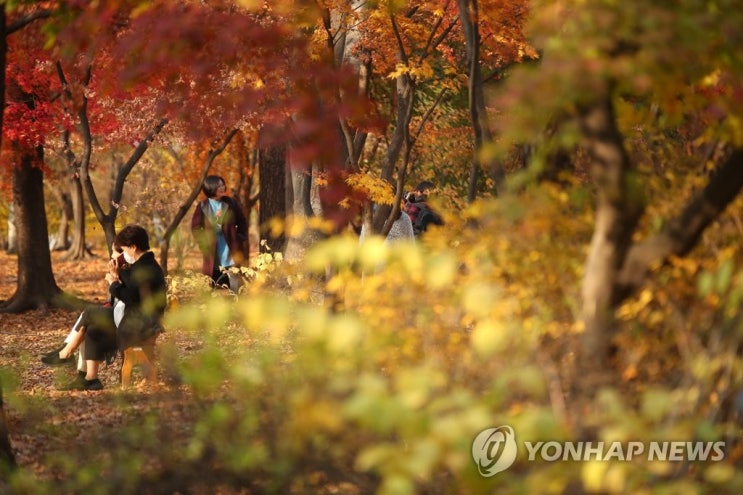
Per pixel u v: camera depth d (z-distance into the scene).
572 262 8.05
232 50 12.16
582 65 6.76
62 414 14.03
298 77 12.48
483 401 6.63
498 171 10.91
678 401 7.27
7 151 35.56
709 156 9.34
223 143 35.06
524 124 7.18
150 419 8.84
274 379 7.93
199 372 8.16
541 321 7.68
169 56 12.06
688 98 8.59
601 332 7.60
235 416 8.09
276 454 7.92
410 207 26.80
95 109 29.47
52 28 12.29
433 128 35.12
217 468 8.36
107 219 28.83
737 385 7.57
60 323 34.16
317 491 7.96
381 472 6.88
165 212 53.41
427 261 7.04
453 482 7.28
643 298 7.75
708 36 7.50
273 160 37.88
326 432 7.57
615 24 7.08
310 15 16.03
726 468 7.38
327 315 7.04
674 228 7.76
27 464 11.15
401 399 6.37
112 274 17.77
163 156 55.72
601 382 7.27
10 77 30.12
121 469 8.55
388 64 23.34
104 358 18.16
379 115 12.77
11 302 37.53
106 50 14.69
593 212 8.44
